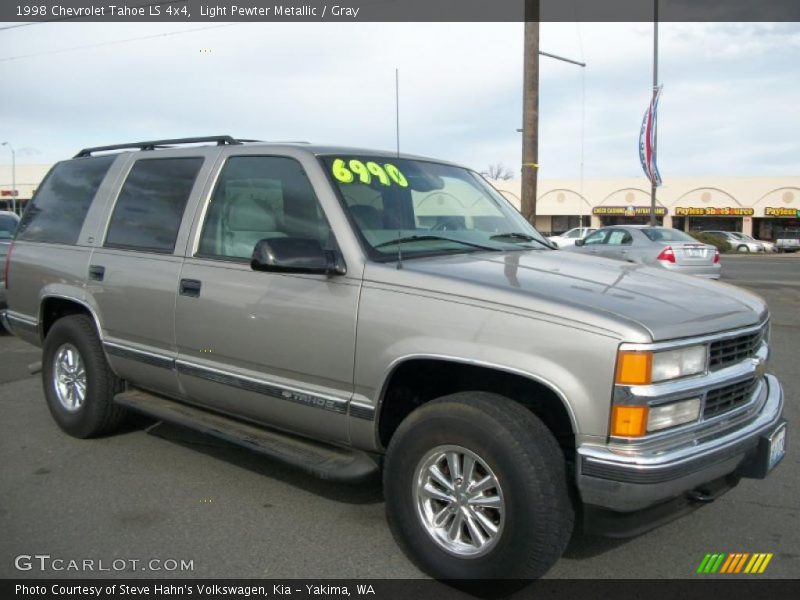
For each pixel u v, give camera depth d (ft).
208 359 13.55
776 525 12.59
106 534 12.19
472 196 15.01
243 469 15.16
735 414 10.48
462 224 13.94
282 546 11.80
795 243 147.43
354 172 12.76
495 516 10.18
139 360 14.90
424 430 10.40
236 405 13.35
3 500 13.57
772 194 168.76
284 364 12.17
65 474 14.87
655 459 9.04
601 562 11.29
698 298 10.94
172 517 12.85
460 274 10.80
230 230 13.43
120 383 16.43
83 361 16.38
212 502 13.50
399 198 13.08
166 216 14.71
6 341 29.86
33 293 17.79
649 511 9.73
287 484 14.37
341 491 14.05
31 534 12.19
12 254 18.75
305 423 12.22
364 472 11.46
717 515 12.99
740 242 138.62
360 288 11.22
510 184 167.43
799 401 20.12
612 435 9.12
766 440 10.57
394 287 10.91
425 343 10.41
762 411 11.00
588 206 180.04
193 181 14.43
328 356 11.55
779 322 34.55
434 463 10.54
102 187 16.61
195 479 14.61
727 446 9.84
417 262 11.55
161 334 14.33
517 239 14.39
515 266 11.72
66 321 16.79
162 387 14.92
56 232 17.57
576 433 9.33
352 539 12.07
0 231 33.27
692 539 12.06
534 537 9.43
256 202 13.16
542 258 12.74
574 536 12.17
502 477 9.59
